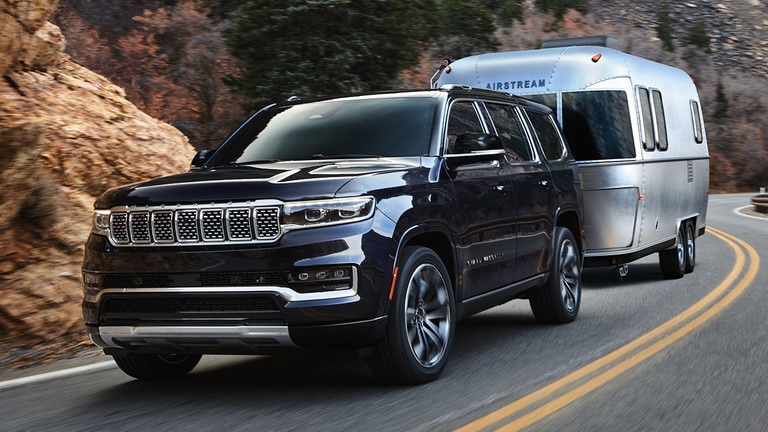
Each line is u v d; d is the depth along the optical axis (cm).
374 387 600
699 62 8475
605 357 698
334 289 540
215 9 3881
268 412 534
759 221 2923
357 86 2719
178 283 547
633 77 1175
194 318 545
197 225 547
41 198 912
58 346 807
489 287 714
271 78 2708
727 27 10150
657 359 687
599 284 1252
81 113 1219
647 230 1192
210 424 507
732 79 8612
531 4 7044
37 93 1195
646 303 1026
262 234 540
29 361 752
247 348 554
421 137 673
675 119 1353
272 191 544
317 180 557
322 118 716
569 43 1273
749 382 602
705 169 1534
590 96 1149
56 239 916
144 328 555
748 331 809
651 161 1201
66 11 3659
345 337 544
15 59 1199
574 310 898
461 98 738
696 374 630
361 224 552
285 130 714
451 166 668
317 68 2702
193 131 3541
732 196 5619
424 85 4347
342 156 661
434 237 638
